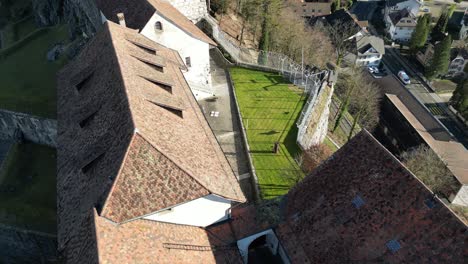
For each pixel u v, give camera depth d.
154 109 26.45
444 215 19.78
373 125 61.59
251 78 49.56
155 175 21.98
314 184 25.67
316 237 23.70
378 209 22.16
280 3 64.75
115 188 21.23
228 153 37.19
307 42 64.12
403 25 98.62
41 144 44.28
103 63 30.88
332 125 55.41
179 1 52.19
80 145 26.44
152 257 20.86
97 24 47.91
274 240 26.53
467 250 18.47
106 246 19.42
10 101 44.09
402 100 67.12
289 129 40.56
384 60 92.19
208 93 45.81
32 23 69.00
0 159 43.84
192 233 24.19
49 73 49.31
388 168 22.66
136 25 38.50
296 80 49.28
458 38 99.06
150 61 33.00
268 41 58.31
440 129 61.09
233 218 26.47
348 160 24.61
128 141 22.30
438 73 81.12
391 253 20.73
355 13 111.56
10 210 35.50
